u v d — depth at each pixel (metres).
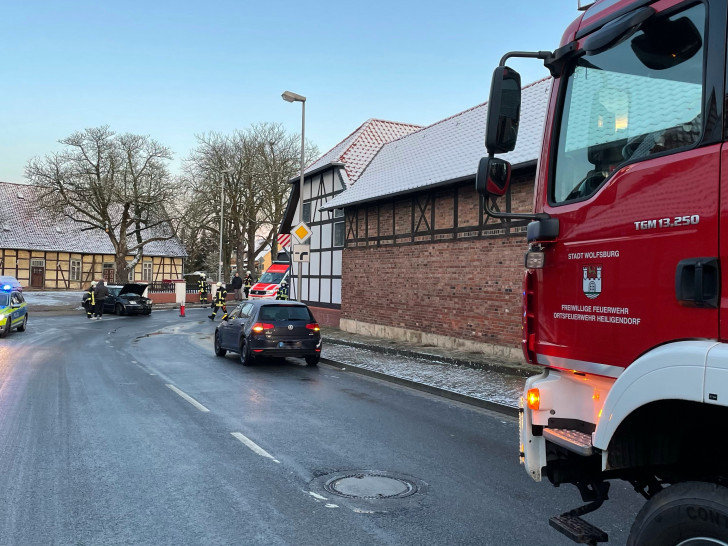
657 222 2.67
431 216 16.59
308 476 5.86
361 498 5.26
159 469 5.98
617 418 2.67
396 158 20.81
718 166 2.41
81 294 47.28
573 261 3.16
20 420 8.00
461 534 4.50
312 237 26.16
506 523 4.73
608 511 5.04
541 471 3.35
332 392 10.80
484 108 18.53
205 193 49.75
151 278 60.94
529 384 3.42
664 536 2.50
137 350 17.12
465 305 15.19
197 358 15.48
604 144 3.04
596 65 3.13
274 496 5.27
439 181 15.32
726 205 2.37
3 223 52.62
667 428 2.84
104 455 6.43
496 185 3.12
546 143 3.44
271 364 14.59
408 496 5.34
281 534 4.45
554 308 3.29
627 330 2.82
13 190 56.22
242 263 53.25
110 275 57.34
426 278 16.84
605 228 2.95
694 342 2.44
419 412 9.16
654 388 2.50
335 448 6.94
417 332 17.28
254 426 7.96
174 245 63.41
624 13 3.00
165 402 9.46
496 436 7.70
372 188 19.80
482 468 6.25
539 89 15.71
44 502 5.03
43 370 12.69
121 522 4.63
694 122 2.56
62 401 9.35
